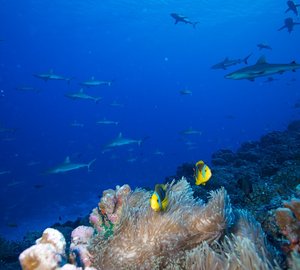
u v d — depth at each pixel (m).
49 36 83.62
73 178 36.12
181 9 53.22
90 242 3.31
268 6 54.22
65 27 71.75
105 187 32.09
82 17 60.22
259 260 2.54
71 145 63.66
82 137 79.19
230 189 9.07
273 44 106.31
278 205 5.06
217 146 63.62
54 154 54.94
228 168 11.67
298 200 3.54
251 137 72.38
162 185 3.41
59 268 2.71
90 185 33.00
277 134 16.41
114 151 51.06
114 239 3.12
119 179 37.12
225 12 56.41
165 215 3.26
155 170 41.78
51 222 21.28
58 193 28.61
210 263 2.80
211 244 3.14
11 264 8.27
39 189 29.11
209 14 57.28
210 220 3.19
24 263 2.68
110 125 97.62
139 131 100.00
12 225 12.62
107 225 3.94
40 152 56.81
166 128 106.62
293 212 3.52
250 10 56.00
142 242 3.03
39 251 2.70
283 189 6.66
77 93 22.34
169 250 2.95
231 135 84.38
